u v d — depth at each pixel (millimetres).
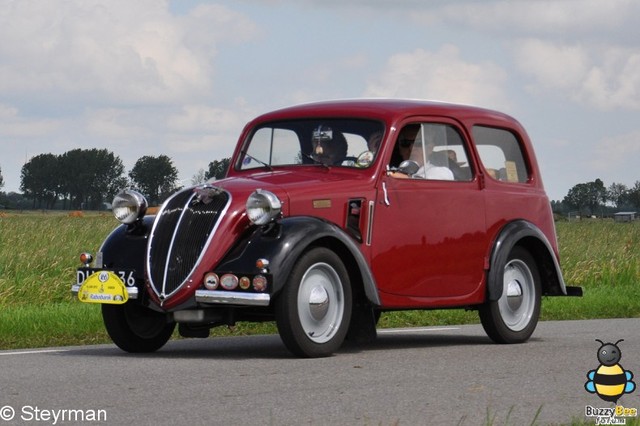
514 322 14312
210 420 7797
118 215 12500
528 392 9312
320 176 12891
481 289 13961
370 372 10500
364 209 12633
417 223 13195
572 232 39906
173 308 11727
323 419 7887
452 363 11344
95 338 15008
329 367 10883
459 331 16266
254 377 10070
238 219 11758
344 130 13445
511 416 8141
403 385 9625
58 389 9258
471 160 14195
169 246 11836
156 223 12055
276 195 11906
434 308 13492
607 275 27453
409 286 13070
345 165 13164
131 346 12750
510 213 14539
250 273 11312
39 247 25781
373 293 12281
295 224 11633
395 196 12984
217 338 14992
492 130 14773
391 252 12867
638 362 11562
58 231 31031
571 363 11406
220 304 11523
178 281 11703
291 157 13711
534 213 15039
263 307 12070
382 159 13008
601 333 15406
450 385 9664
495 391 9336
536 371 10703
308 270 11672
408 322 18297
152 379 9898
